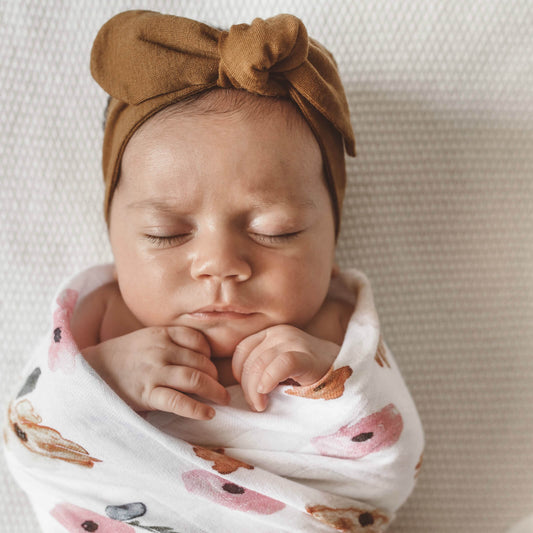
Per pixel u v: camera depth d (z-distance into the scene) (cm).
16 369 112
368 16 114
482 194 117
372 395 82
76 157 113
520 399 118
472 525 117
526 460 117
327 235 91
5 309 112
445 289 117
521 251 117
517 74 115
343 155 97
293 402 82
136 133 86
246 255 83
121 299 99
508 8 114
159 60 82
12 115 111
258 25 78
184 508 82
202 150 80
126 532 84
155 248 85
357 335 87
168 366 81
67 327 85
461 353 117
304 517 82
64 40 111
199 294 83
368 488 86
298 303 86
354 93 115
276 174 82
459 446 117
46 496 87
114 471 82
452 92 115
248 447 85
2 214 112
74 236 114
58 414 80
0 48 110
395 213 117
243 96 83
